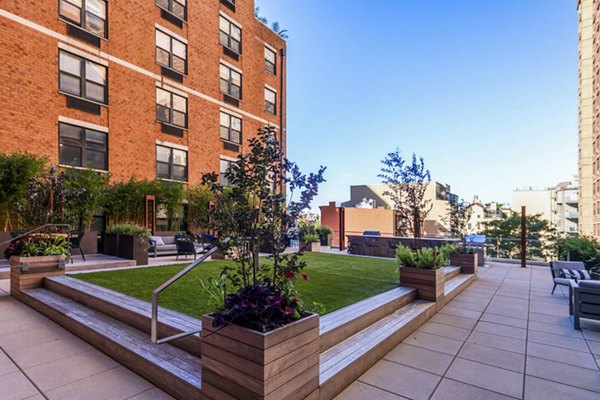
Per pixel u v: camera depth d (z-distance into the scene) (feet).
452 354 10.71
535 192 169.07
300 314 7.32
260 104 57.72
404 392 8.32
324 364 8.61
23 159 25.75
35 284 16.55
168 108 42.04
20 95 28.71
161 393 7.96
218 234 8.09
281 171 8.13
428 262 16.39
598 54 78.89
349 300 13.46
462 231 28.14
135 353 8.96
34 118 29.50
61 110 31.48
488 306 16.80
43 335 11.59
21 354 10.00
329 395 7.81
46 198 22.24
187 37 44.60
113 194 33.14
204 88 46.83
